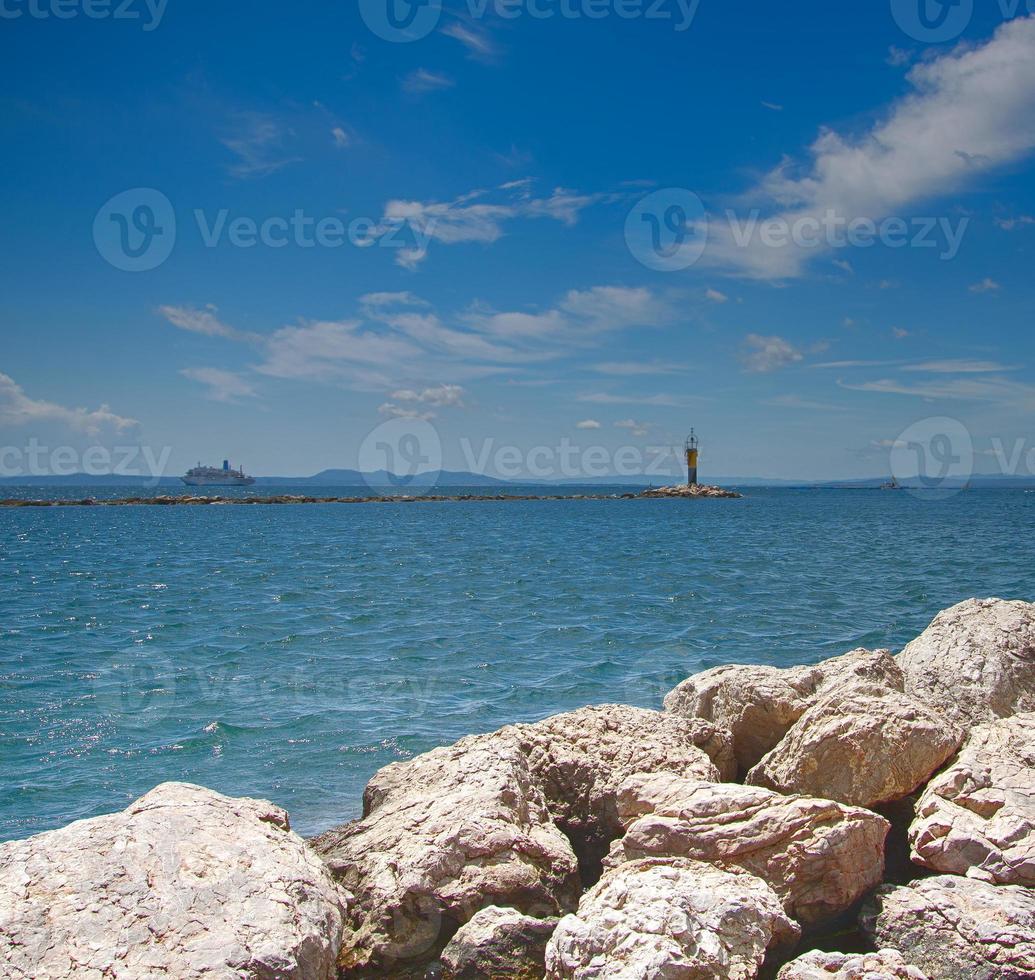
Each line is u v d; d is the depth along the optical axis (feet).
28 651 83.05
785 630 92.07
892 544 215.51
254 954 21.70
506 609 109.70
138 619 102.99
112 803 43.37
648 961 21.11
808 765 32.30
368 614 105.91
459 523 343.67
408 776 33.96
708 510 467.93
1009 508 472.44
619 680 69.46
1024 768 30.07
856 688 35.63
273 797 43.86
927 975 23.91
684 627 94.68
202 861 24.31
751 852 27.30
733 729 38.60
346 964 25.64
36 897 22.48
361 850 29.40
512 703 61.87
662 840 28.35
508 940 24.90
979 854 27.09
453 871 27.32
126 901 22.58
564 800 34.04
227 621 100.94
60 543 234.99
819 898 26.58
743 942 23.35
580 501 645.92
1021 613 43.32
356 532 285.64
